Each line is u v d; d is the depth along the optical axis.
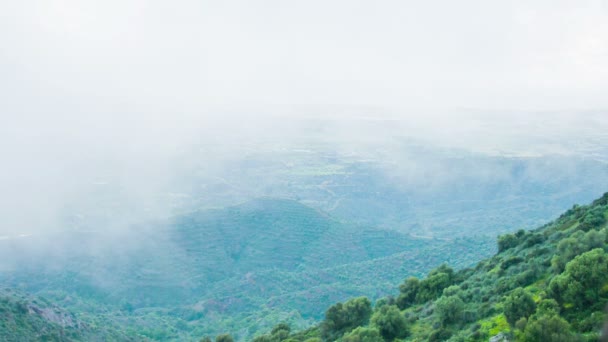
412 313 126.56
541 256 115.12
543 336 73.31
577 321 77.75
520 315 84.56
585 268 81.38
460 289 123.88
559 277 84.56
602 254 82.81
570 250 97.44
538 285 99.44
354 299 140.12
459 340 91.75
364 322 136.12
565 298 81.62
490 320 96.06
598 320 74.62
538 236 137.12
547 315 75.31
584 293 80.25
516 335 78.69
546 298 85.75
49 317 186.88
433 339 100.56
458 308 104.25
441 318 105.38
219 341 161.62
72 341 179.38
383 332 113.38
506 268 122.56
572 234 111.56
